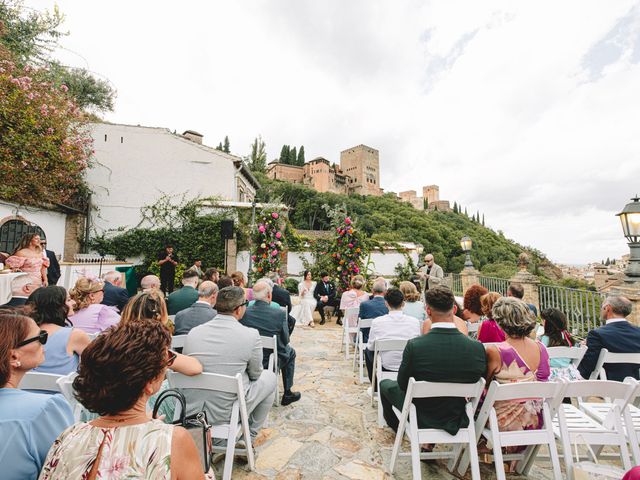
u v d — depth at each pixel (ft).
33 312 7.65
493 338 10.56
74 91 49.70
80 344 7.80
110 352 3.42
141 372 3.43
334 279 32.22
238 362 8.39
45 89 30.48
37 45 36.22
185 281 15.40
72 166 32.35
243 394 7.95
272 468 8.61
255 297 12.62
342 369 16.88
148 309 8.61
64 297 8.03
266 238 31.81
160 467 3.13
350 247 32.12
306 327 27.73
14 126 26.91
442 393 7.69
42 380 6.77
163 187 44.68
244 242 41.50
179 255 40.55
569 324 20.44
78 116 34.58
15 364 4.23
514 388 7.47
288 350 12.89
